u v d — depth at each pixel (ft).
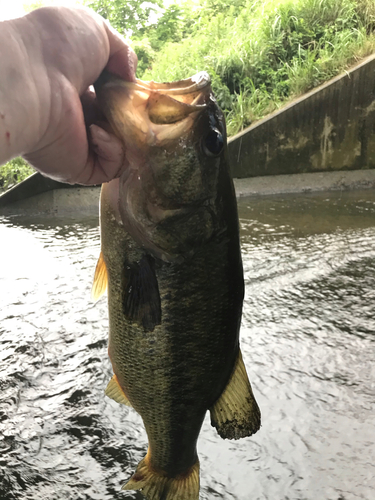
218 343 1.22
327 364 2.15
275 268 3.36
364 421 1.78
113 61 0.88
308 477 1.54
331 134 6.64
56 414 1.89
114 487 1.55
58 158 0.75
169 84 1.01
